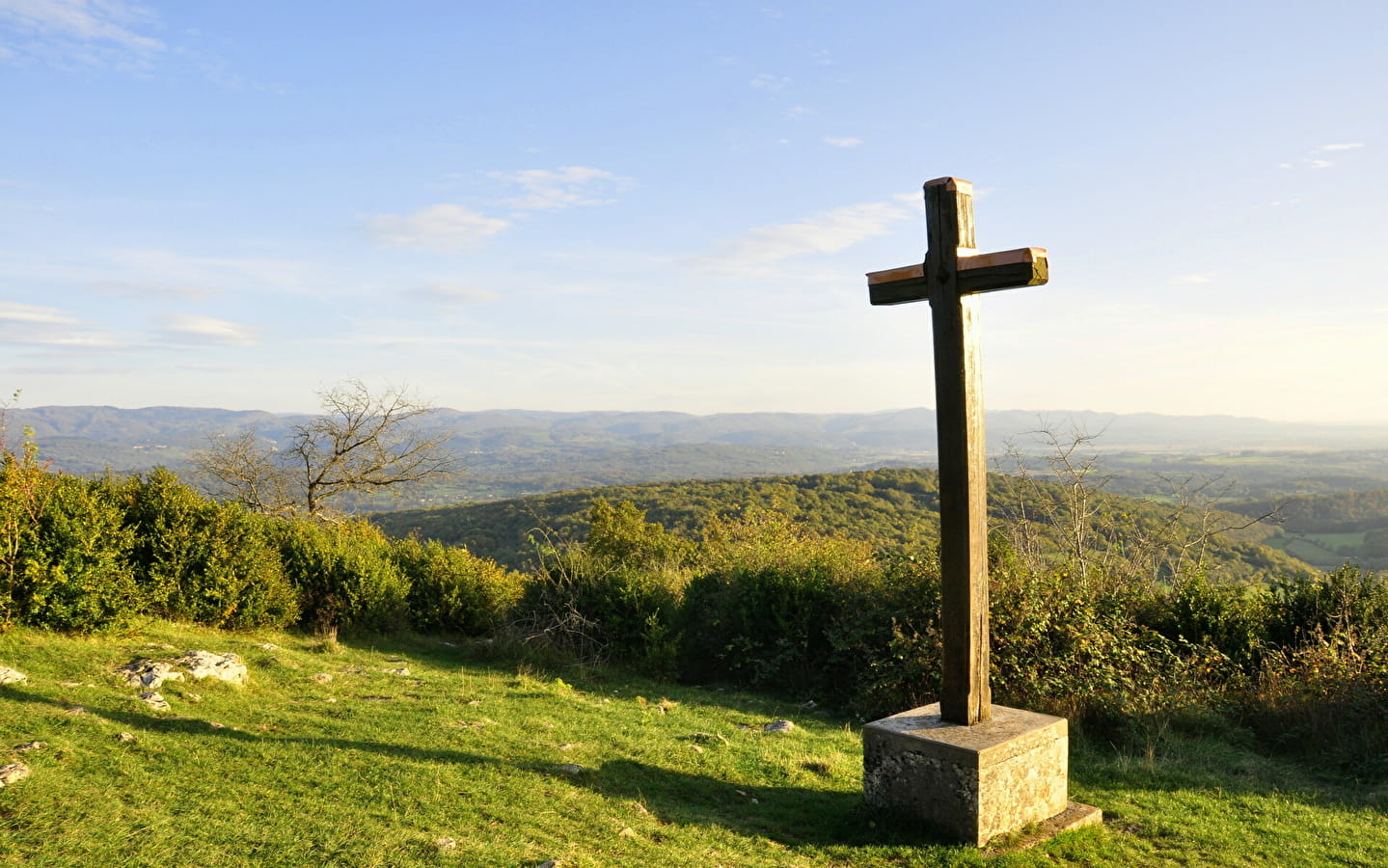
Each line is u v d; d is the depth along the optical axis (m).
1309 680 8.34
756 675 10.87
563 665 11.30
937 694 9.29
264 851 4.09
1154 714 8.33
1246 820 5.97
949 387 5.24
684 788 5.98
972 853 4.82
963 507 5.27
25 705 5.85
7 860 3.70
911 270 5.41
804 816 5.57
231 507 11.51
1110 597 10.18
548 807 5.16
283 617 11.62
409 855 4.19
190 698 6.84
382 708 7.36
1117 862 4.99
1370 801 6.52
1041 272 4.84
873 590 10.70
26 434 9.05
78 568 8.56
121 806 4.43
